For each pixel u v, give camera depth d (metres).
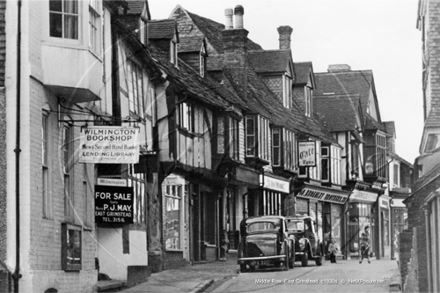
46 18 15.16
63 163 15.91
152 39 23.66
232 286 18.02
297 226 22.48
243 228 21.91
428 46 18.11
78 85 15.25
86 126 15.80
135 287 17.70
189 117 21.70
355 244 20.48
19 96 14.44
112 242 17.98
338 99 20.55
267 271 21.42
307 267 22.12
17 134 14.38
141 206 19.52
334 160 20.45
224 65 28.06
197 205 22.64
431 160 16.50
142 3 21.53
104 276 17.91
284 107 24.56
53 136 15.43
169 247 21.52
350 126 20.09
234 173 23.38
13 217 14.29
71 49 15.25
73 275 15.80
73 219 16.20
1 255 14.27
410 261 16.31
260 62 27.28
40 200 14.80
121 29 18.95
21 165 14.37
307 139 21.75
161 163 20.62
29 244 14.28
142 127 19.67
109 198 17.53
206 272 20.80
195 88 22.83
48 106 15.27
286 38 28.94
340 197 20.41
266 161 23.80
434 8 18.14
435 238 13.91
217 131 22.73
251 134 24.12
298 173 22.31
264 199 23.72
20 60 14.50
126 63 19.33
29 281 14.14
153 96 20.67
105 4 17.98
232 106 23.39
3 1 14.61
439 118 17.23
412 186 15.98
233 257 23.17
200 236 22.75
